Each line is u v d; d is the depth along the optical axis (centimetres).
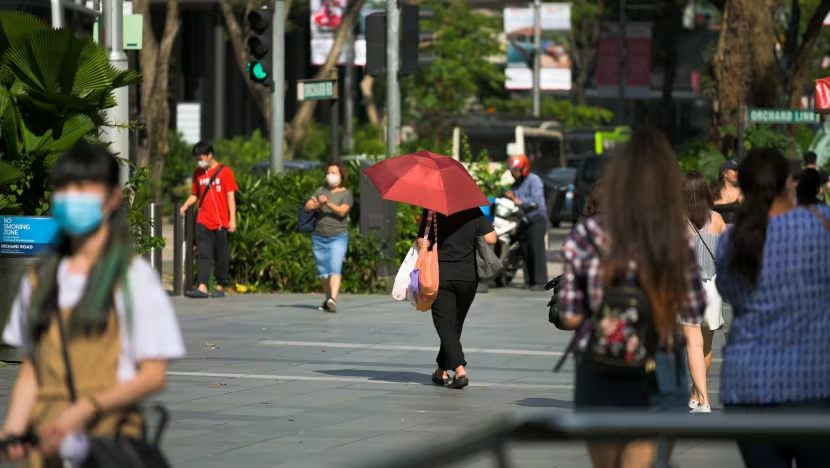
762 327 1512
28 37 3338
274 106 5700
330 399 2789
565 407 2712
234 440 2288
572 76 18988
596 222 1422
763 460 1470
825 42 14525
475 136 12144
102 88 3447
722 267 1535
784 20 11162
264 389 2914
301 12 14612
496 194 5972
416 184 2992
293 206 5431
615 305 1400
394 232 5406
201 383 2988
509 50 16612
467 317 4491
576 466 2066
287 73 16738
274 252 5331
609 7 19250
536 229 5506
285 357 3469
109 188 1148
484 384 3045
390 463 725
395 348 3681
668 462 1398
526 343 3809
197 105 15800
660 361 1423
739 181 1545
